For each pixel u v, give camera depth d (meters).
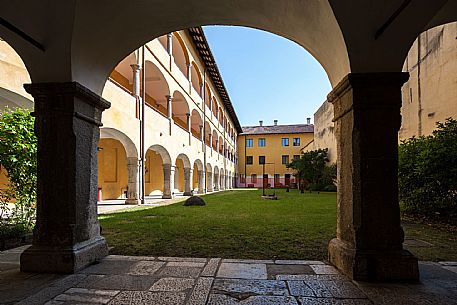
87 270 3.93
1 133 5.84
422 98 14.51
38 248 3.92
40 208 4.00
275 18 4.48
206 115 28.44
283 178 51.56
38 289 3.25
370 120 3.69
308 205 13.95
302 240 5.93
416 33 3.56
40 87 3.99
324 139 34.66
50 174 4.01
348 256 3.68
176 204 14.62
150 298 3.01
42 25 3.75
